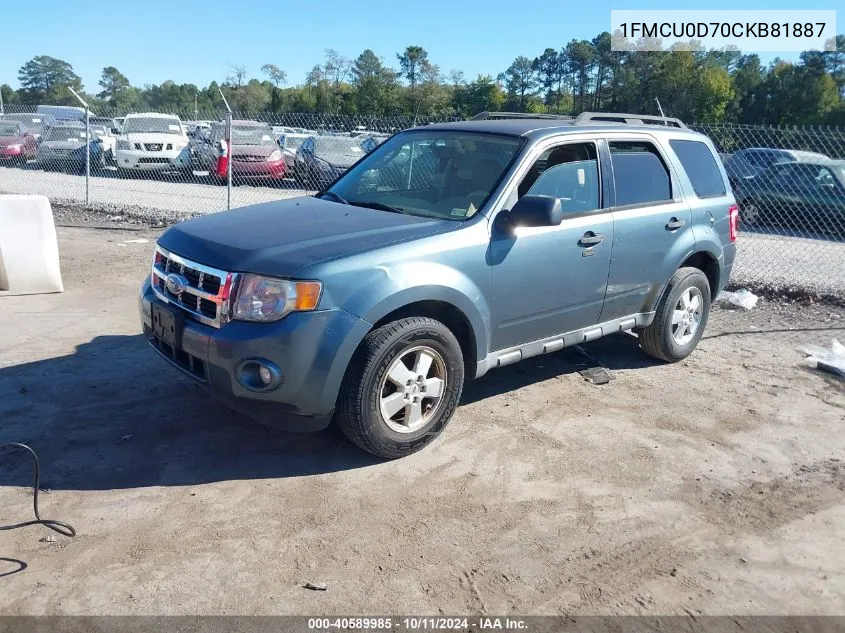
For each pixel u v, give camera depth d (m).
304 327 3.67
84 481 3.86
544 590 3.18
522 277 4.53
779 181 13.75
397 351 3.97
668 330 5.80
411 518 3.67
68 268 8.55
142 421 4.56
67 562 3.20
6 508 3.58
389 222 4.32
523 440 4.55
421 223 4.30
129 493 3.78
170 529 3.48
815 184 13.41
